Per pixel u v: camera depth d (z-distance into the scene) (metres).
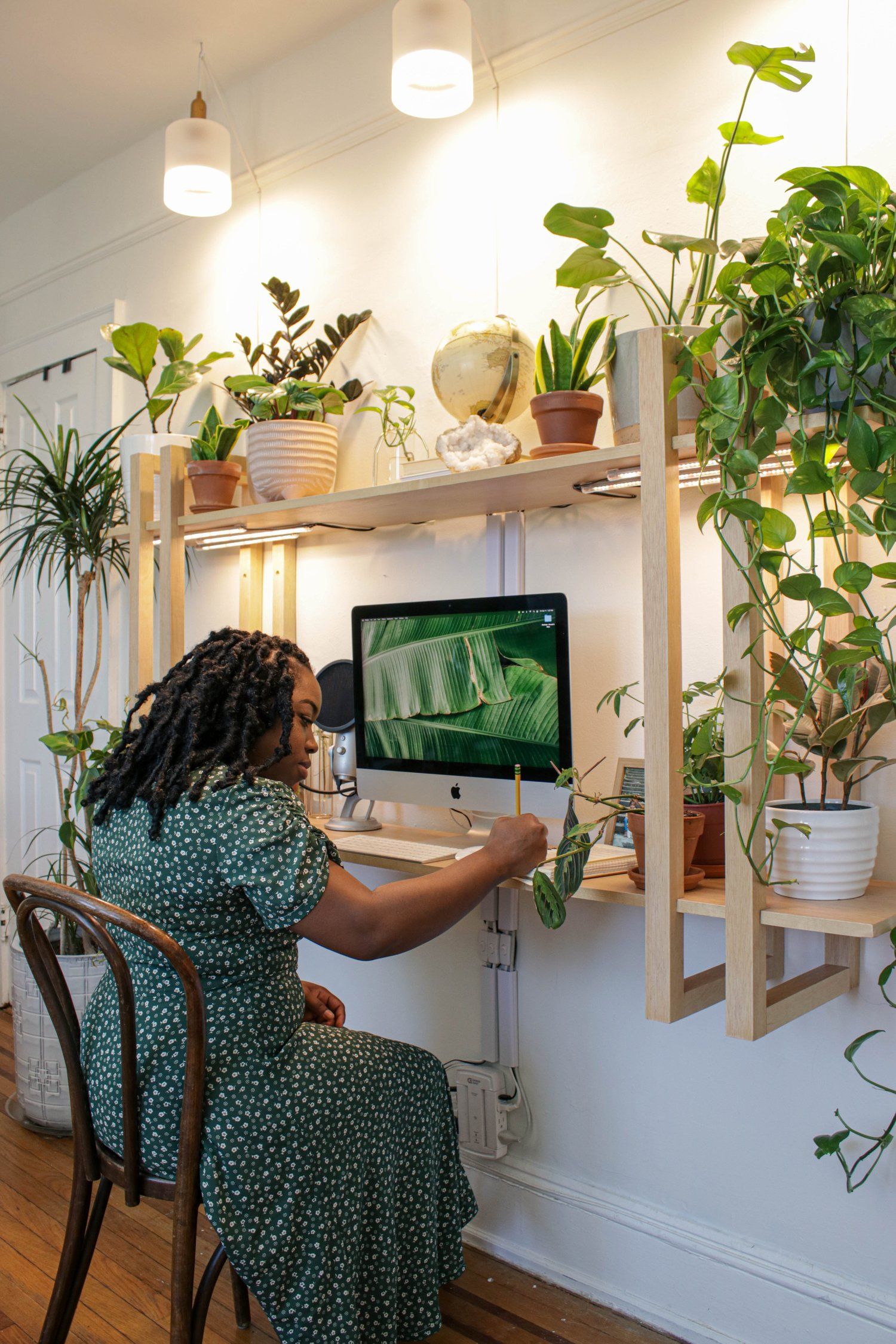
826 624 1.61
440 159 2.19
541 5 2.01
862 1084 1.61
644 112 1.86
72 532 2.74
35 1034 2.44
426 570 2.23
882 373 1.19
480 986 2.09
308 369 2.36
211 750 1.40
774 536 1.25
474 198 2.13
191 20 2.36
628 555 1.90
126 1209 2.12
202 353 2.73
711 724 1.36
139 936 1.27
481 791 1.89
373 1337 1.43
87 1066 1.45
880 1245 1.58
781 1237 1.69
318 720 2.22
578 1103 1.94
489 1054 2.05
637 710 1.88
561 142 1.99
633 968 1.86
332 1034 1.49
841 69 1.63
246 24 2.38
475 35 2.11
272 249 2.56
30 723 3.35
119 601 3.01
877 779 1.58
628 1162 1.87
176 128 2.29
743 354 1.26
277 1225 1.31
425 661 1.97
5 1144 2.40
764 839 1.36
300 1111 1.35
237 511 2.15
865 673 1.41
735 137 1.48
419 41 1.81
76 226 3.16
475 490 1.79
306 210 2.47
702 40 1.79
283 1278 1.32
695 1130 1.79
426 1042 2.20
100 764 2.29
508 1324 1.77
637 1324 1.79
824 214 1.22
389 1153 1.47
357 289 2.35
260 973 1.38
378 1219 1.44
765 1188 1.70
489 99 2.10
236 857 1.30
